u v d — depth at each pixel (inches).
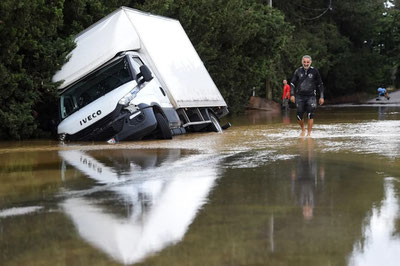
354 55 2343.8
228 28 1034.7
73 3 632.4
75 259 151.1
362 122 752.3
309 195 231.8
